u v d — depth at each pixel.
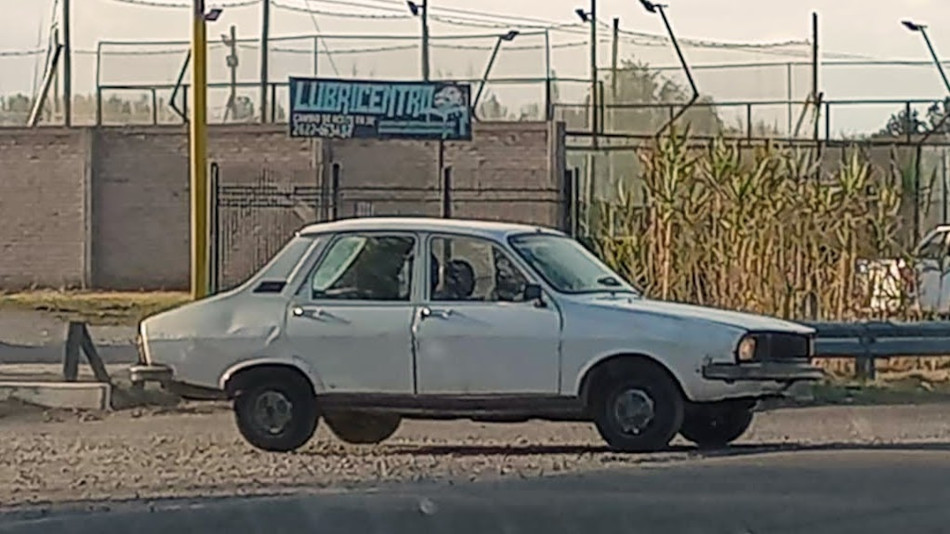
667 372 13.87
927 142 33.66
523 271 14.14
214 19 26.06
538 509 11.21
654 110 36.72
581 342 13.91
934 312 23.48
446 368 14.07
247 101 39.03
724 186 22.27
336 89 33.53
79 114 40.84
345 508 11.30
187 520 10.88
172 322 14.62
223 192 34.44
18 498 11.90
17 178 40.75
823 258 22.14
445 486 12.34
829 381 20.23
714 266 22.23
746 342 13.83
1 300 35.81
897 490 12.05
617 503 11.44
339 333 14.27
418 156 38.06
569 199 25.75
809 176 22.53
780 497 11.70
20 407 18.50
